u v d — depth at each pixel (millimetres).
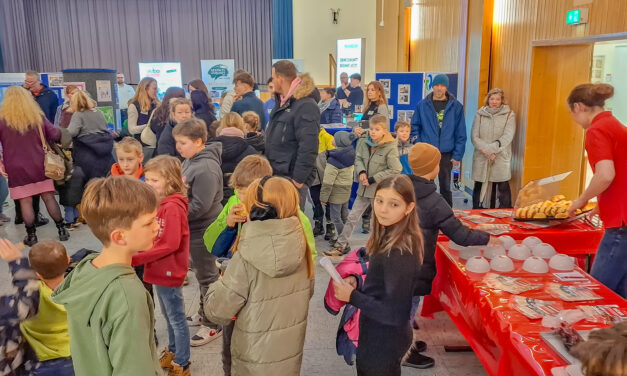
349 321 2342
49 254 2076
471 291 2432
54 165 4875
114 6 14094
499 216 3477
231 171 3590
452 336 3225
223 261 2973
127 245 1410
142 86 5992
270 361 1953
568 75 5164
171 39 14383
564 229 3201
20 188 4789
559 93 5285
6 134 4648
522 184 5523
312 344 3189
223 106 6602
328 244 5051
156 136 5250
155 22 14250
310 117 3561
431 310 3221
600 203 2779
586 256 3260
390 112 7324
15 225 5699
